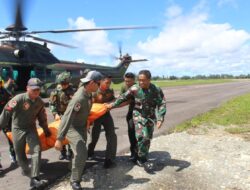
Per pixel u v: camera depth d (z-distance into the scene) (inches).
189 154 271.0
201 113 546.9
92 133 254.7
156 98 234.1
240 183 210.5
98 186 206.4
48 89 630.5
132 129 251.1
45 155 275.0
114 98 265.4
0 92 253.4
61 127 192.4
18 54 577.3
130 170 234.2
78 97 194.5
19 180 219.3
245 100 787.4
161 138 332.5
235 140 319.6
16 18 566.9
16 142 206.7
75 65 733.9
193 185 207.8
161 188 203.2
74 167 196.2
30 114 204.8
